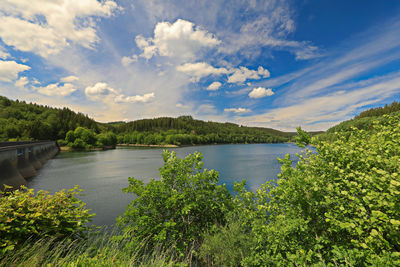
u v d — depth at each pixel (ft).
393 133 13.47
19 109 534.78
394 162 10.49
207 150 371.15
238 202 23.70
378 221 9.40
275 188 16.38
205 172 26.04
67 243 14.67
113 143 502.79
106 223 50.26
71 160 213.87
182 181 24.29
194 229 22.56
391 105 363.15
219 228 20.21
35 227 13.88
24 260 11.68
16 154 118.83
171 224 20.30
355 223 10.55
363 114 420.77
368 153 12.81
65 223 15.94
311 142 15.20
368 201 10.12
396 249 10.41
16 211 13.50
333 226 11.87
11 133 326.65
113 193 81.05
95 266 11.66
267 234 15.40
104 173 132.87
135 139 625.00
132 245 17.71
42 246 12.64
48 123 438.40
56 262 12.08
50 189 93.25
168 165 25.52
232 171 129.18
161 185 23.49
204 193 25.09
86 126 552.00
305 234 13.96
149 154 293.84
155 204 22.62
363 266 10.30
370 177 10.51
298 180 13.43
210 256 18.89
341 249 11.22
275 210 17.60
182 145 549.54
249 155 258.57
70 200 17.56
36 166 154.61
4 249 11.23
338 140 15.65
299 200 13.38
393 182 8.93
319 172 14.47
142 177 118.32
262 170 133.69
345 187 12.73
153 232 21.11
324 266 10.43
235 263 16.28
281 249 14.28
